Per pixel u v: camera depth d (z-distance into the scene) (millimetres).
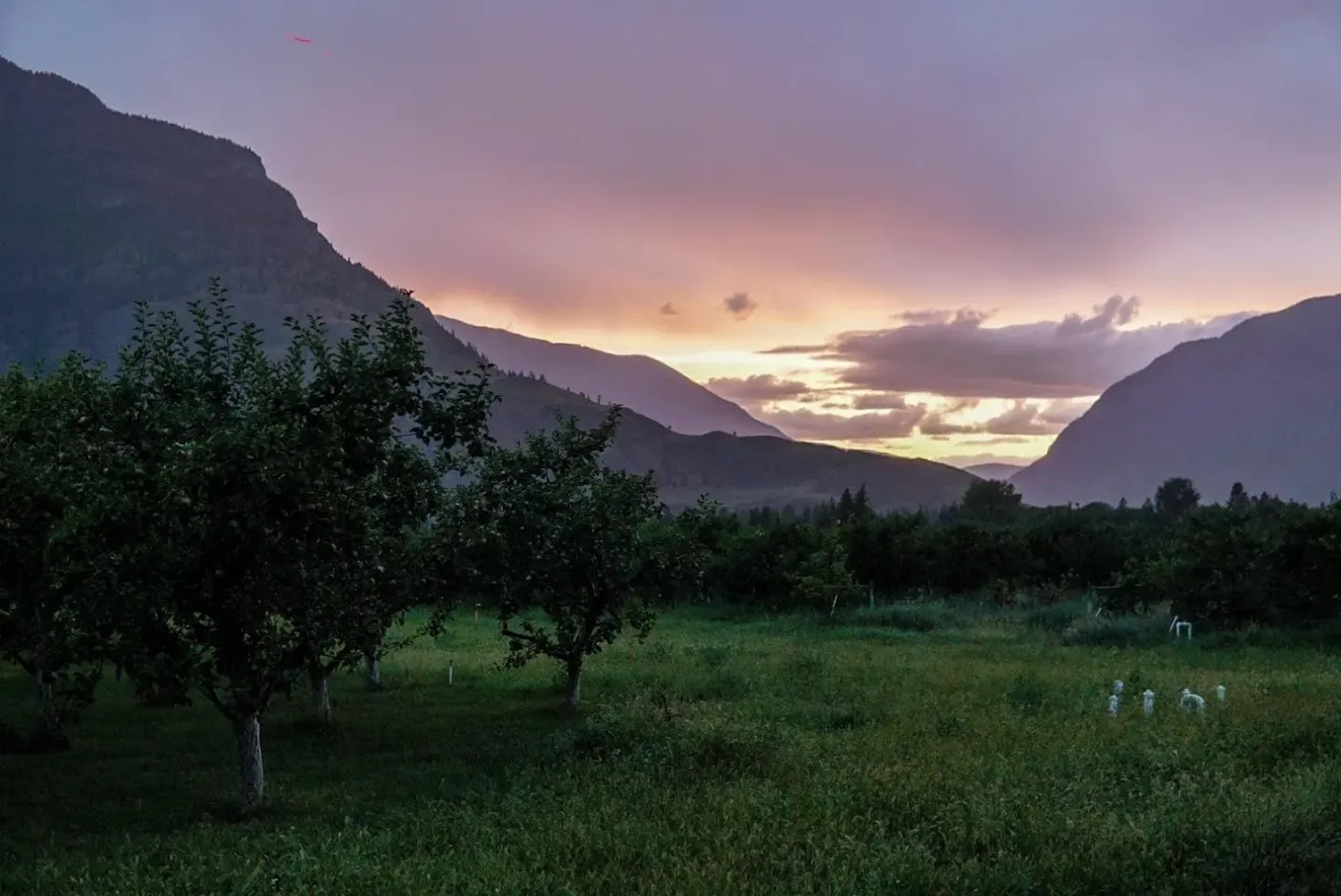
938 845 9031
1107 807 9867
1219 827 8633
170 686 11180
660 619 40438
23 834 10891
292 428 11258
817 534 44906
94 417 11945
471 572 17281
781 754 12508
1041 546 44781
